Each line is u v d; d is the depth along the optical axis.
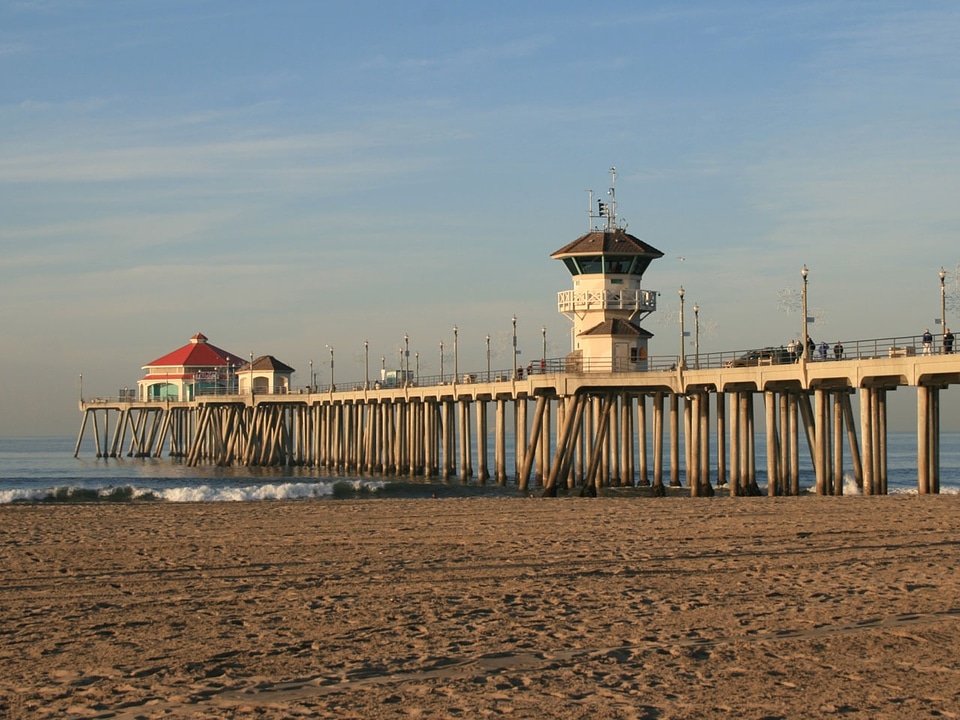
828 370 43.47
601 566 24.69
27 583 23.59
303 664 16.47
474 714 13.99
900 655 16.31
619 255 64.25
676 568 24.25
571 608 20.09
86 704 14.75
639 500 42.22
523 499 44.09
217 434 112.44
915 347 41.12
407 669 16.08
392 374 98.06
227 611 20.34
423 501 43.03
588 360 60.34
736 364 50.53
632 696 14.59
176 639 18.14
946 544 27.45
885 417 45.88
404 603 20.78
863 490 42.81
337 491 59.03
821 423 46.50
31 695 15.15
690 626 18.50
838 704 14.20
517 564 25.17
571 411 54.81
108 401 127.19
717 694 14.64
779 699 14.41
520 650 17.03
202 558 26.97
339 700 14.62
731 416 50.22
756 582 22.38
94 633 18.67
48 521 36.00
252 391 102.81
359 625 18.97
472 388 68.06
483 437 67.94
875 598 20.48
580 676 15.53
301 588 22.55
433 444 74.94
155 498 56.69
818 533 30.02
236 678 15.80
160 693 15.16
